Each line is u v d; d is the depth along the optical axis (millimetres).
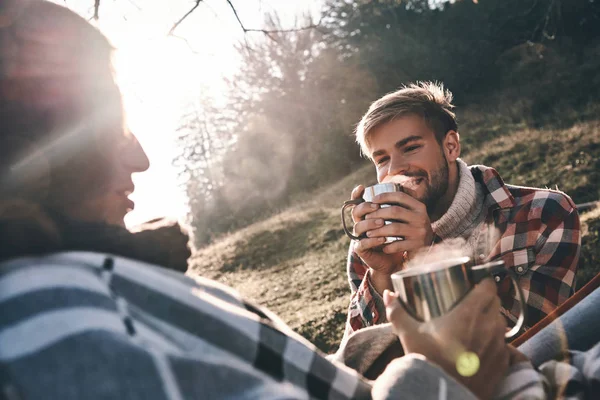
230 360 766
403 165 2477
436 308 966
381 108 2506
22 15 822
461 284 975
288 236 14109
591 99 15508
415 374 911
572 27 20141
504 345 1003
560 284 2258
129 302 729
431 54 20594
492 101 18672
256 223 19500
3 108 796
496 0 20984
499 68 20188
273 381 756
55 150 825
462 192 2412
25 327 621
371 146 2590
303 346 902
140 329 689
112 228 877
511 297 2240
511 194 2432
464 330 959
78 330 622
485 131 15898
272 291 9906
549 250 2307
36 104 816
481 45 20625
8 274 688
